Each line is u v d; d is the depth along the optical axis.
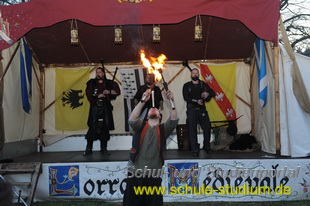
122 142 7.42
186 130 6.86
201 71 7.43
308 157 5.04
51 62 7.45
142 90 6.14
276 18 4.79
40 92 7.46
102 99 6.20
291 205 4.71
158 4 4.69
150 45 6.96
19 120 6.46
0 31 4.72
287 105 5.16
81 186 5.10
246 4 4.76
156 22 4.67
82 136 7.46
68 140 7.46
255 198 4.95
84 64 7.54
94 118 6.15
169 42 6.88
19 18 4.73
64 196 5.09
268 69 5.88
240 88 7.37
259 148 6.47
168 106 7.39
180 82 7.45
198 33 4.77
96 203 4.97
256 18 4.77
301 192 4.95
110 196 5.06
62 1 4.73
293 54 5.10
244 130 7.26
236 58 7.39
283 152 5.16
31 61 6.79
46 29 6.26
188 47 7.05
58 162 5.14
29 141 6.96
